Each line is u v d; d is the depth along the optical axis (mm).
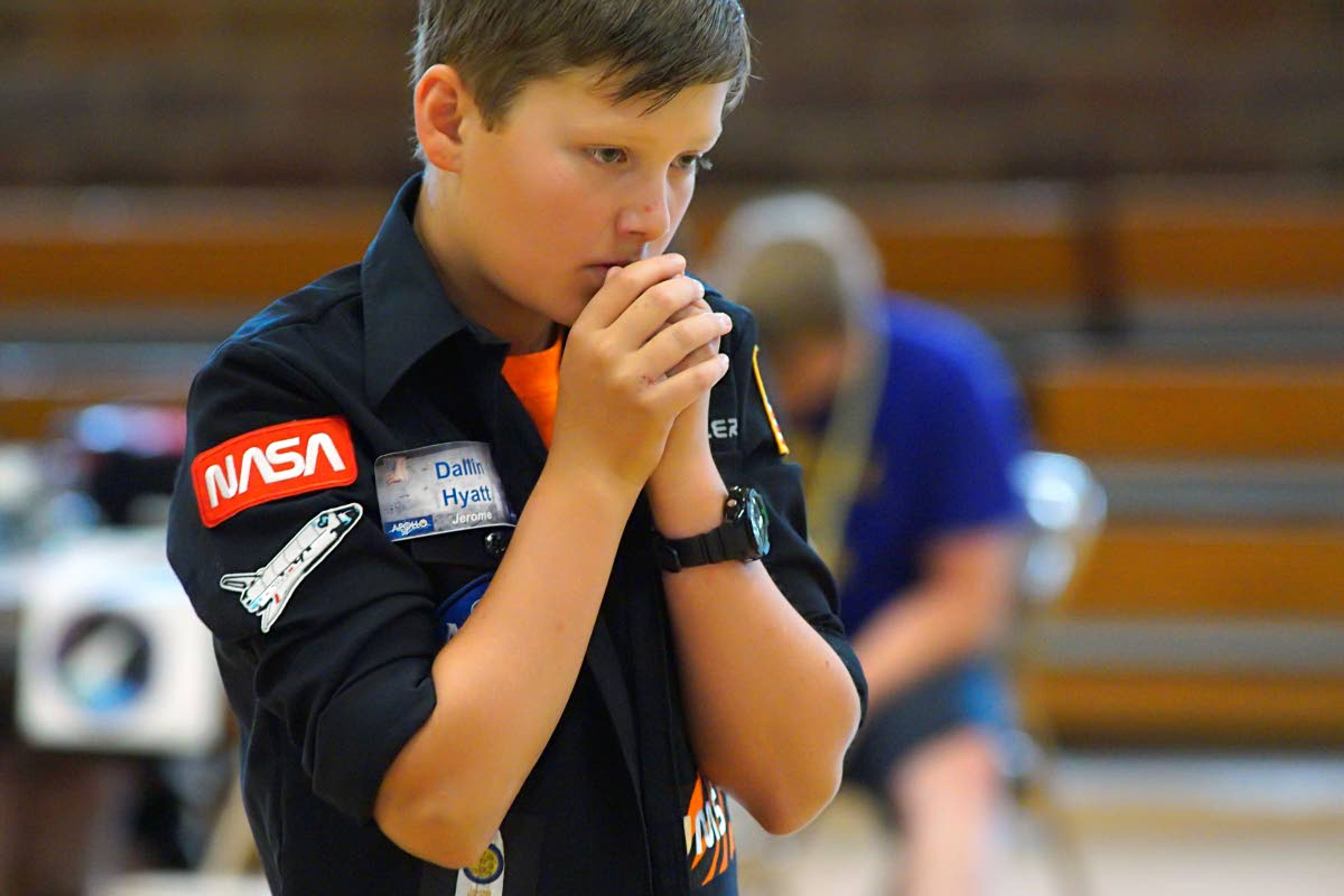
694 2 3629
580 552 3754
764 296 10219
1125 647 17734
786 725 4078
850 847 15758
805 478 10539
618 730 3930
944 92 21922
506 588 3738
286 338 3928
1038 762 11469
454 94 3855
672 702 4102
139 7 23000
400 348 3939
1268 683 17531
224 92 22391
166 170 22031
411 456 3932
